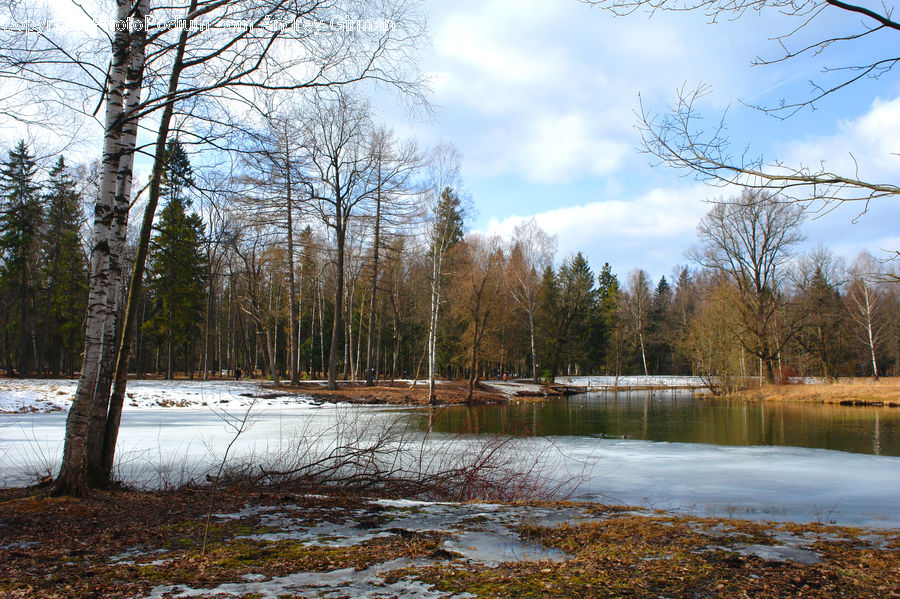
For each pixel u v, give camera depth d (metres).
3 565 3.93
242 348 57.12
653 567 4.03
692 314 72.25
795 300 43.28
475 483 8.68
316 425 16.41
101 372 7.48
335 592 3.43
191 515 5.64
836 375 44.19
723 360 39.38
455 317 40.88
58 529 4.95
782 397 34.75
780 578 3.80
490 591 3.46
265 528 5.18
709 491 8.80
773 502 7.99
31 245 31.33
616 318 68.25
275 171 8.42
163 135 7.70
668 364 75.06
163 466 9.72
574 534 5.05
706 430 19.00
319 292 46.19
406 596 3.36
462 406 29.17
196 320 39.78
